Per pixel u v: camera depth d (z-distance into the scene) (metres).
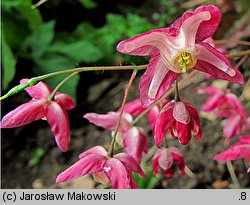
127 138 0.09
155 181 0.11
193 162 0.13
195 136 0.08
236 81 0.07
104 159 0.08
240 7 0.15
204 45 0.07
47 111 0.08
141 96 0.07
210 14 0.06
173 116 0.07
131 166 0.08
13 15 0.15
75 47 0.15
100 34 0.16
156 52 0.07
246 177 0.13
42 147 0.14
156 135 0.08
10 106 0.15
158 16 0.17
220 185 0.13
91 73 0.16
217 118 0.14
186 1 0.17
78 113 0.15
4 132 0.15
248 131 0.13
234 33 0.15
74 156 0.14
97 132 0.15
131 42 0.07
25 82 0.08
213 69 0.07
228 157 0.09
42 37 0.16
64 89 0.14
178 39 0.07
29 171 0.14
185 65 0.07
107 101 0.15
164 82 0.07
